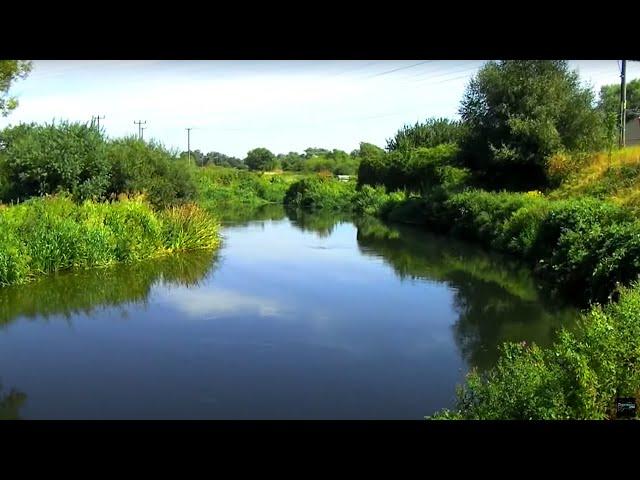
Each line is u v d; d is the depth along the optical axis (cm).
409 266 1681
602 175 1884
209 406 687
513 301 1196
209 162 9219
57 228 1531
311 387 747
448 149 3353
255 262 1764
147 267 1633
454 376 778
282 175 6781
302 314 1123
